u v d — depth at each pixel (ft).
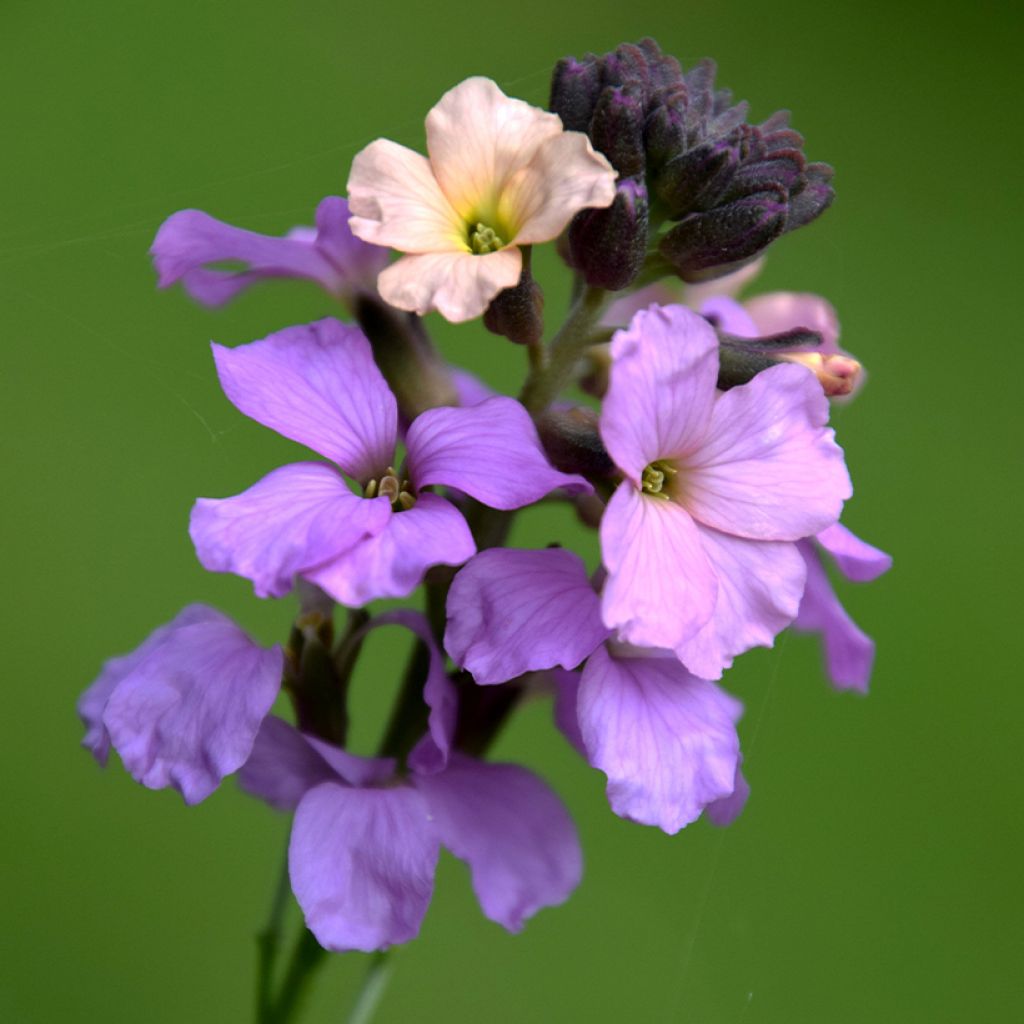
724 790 0.72
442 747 0.74
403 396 0.76
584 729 0.72
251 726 0.72
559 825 0.76
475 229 0.73
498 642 0.71
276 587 0.69
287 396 0.73
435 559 0.70
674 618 0.70
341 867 0.73
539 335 0.75
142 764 0.72
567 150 0.72
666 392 0.71
